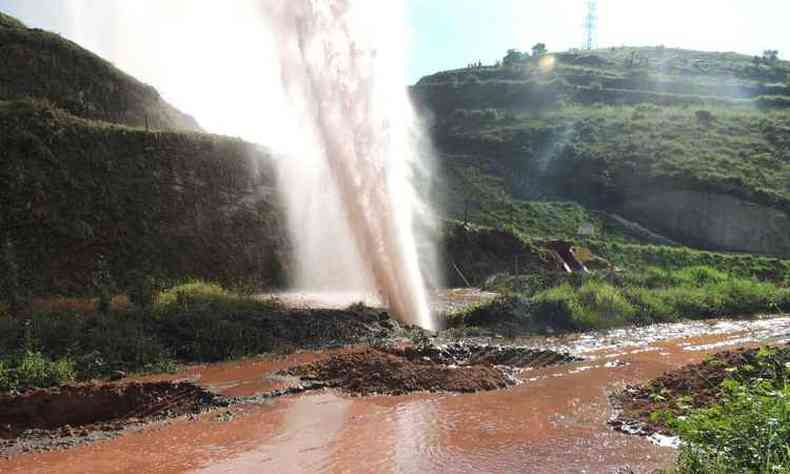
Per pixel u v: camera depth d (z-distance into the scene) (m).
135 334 15.09
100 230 25.83
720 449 6.33
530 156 69.00
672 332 19.92
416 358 14.23
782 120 66.38
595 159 63.62
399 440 9.20
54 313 16.78
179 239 27.66
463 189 62.03
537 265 38.59
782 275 40.03
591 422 9.90
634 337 18.83
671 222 54.88
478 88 93.44
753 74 93.00
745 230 51.31
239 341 15.81
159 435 9.74
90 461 8.69
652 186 57.12
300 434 9.58
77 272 23.58
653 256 44.06
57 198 25.95
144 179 29.06
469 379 12.30
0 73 35.44
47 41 39.03
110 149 29.36
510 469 7.98
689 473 6.46
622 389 11.91
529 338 18.59
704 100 81.44
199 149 32.03
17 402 10.56
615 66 100.75
